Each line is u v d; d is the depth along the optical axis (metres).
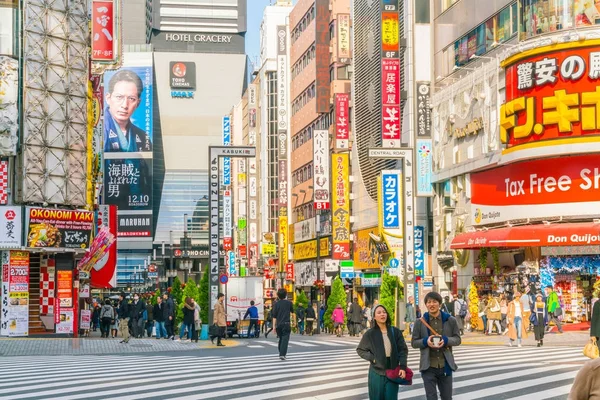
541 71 35.66
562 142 35.06
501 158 38.06
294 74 88.44
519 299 29.31
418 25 48.75
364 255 62.91
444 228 46.53
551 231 35.41
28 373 20.52
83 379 18.59
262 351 28.70
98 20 44.69
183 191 187.75
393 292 43.06
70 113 42.28
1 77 39.59
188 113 191.38
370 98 60.31
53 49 41.69
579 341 30.39
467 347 29.19
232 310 44.94
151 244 162.00
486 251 41.56
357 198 65.50
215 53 194.00
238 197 117.00
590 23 34.66
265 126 99.31
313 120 78.50
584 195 35.66
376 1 57.44
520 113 36.84
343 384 16.67
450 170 44.88
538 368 19.59
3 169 39.69
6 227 38.69
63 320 40.59
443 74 47.12
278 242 94.38
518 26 37.38
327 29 70.31
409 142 51.75
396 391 10.41
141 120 162.88
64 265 41.00
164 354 27.83
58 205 41.69
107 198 161.62
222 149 37.09
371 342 10.45
